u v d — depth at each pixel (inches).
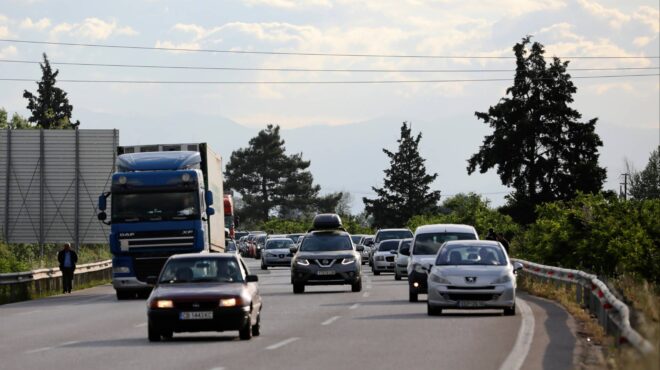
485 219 6446.9
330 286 4188.0
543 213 4431.6
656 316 2037.4
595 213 3683.6
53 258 5433.1
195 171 3430.1
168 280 1980.8
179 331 1889.8
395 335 1961.1
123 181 3395.7
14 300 3597.4
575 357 1562.5
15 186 5315.0
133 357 1632.6
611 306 1758.1
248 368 1456.7
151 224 3380.9
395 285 4121.6
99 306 3122.5
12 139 5310.0
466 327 2116.1
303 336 1974.7
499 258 2498.8
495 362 1508.4
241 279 1989.4
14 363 1572.3
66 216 5315.0
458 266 2459.4
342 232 3722.9
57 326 2359.7
